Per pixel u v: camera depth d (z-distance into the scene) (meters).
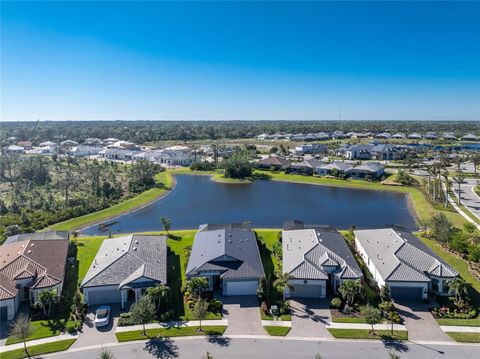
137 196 104.69
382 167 133.88
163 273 48.19
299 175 135.62
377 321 38.81
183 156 168.25
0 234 69.25
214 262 49.53
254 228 76.81
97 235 74.12
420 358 34.72
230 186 122.62
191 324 40.81
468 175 127.75
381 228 63.50
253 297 46.66
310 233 59.22
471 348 36.19
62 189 107.88
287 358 35.03
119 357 35.56
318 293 46.28
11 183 113.81
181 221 83.88
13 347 37.41
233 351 36.16
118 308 44.47
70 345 37.50
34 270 47.97
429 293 46.66
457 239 59.28
